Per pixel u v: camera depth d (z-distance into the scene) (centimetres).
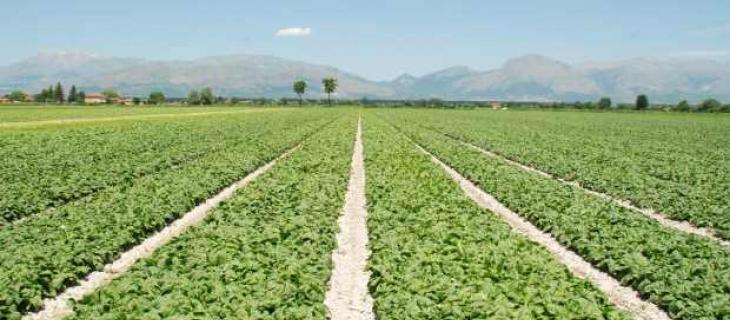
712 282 1266
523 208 2059
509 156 3688
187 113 9981
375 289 1276
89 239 1522
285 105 18750
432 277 1223
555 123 8112
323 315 1091
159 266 1291
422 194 2144
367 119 8419
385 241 1528
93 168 2688
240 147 3784
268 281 1188
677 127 7544
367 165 3066
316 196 2094
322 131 5478
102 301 1084
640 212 2027
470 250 1430
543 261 1387
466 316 1045
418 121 7950
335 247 1611
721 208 2059
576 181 2792
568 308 1086
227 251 1377
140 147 3638
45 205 1981
